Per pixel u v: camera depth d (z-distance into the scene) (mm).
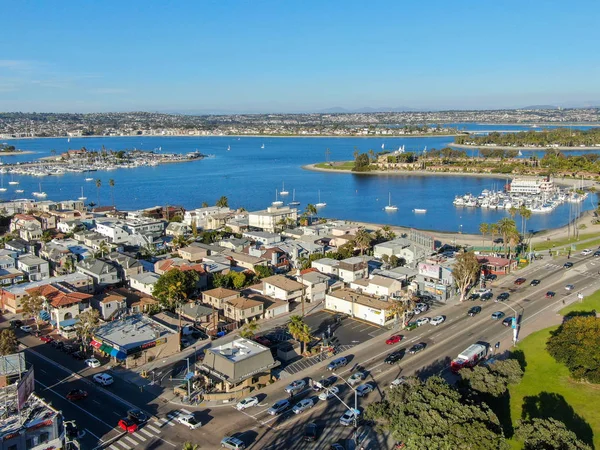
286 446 73125
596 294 139125
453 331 115562
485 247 199000
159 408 83750
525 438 70062
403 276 144875
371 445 73125
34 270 153000
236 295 129625
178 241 190125
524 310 128750
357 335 113688
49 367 98750
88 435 75938
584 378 93625
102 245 171500
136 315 116750
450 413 69125
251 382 90125
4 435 65125
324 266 153875
